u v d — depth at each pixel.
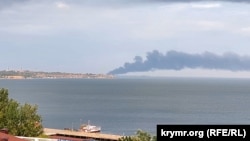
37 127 81.31
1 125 77.25
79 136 152.25
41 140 65.81
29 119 80.81
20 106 82.69
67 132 154.25
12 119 78.56
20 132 78.12
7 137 44.47
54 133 150.12
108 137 150.88
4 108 79.69
